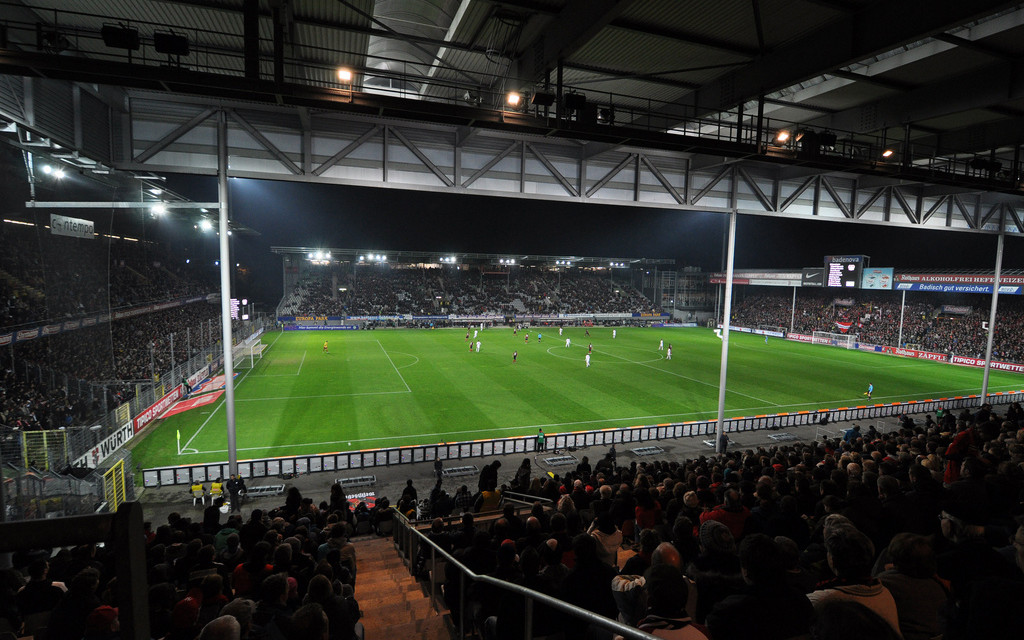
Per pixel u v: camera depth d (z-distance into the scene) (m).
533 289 91.19
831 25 11.58
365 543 12.37
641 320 86.81
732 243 23.44
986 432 12.45
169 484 19.58
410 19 13.99
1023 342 47.34
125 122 16.50
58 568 7.63
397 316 73.81
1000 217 30.83
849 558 3.02
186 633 3.93
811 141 15.82
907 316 61.31
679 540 5.26
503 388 34.97
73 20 13.18
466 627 6.21
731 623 2.78
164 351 37.75
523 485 14.41
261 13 12.25
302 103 11.87
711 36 12.59
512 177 20.16
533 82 13.71
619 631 2.47
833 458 12.40
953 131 19.30
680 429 26.20
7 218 25.16
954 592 3.62
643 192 21.92
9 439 14.52
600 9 10.59
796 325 71.75
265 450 23.11
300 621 3.15
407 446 23.56
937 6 9.53
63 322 26.88
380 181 18.55
